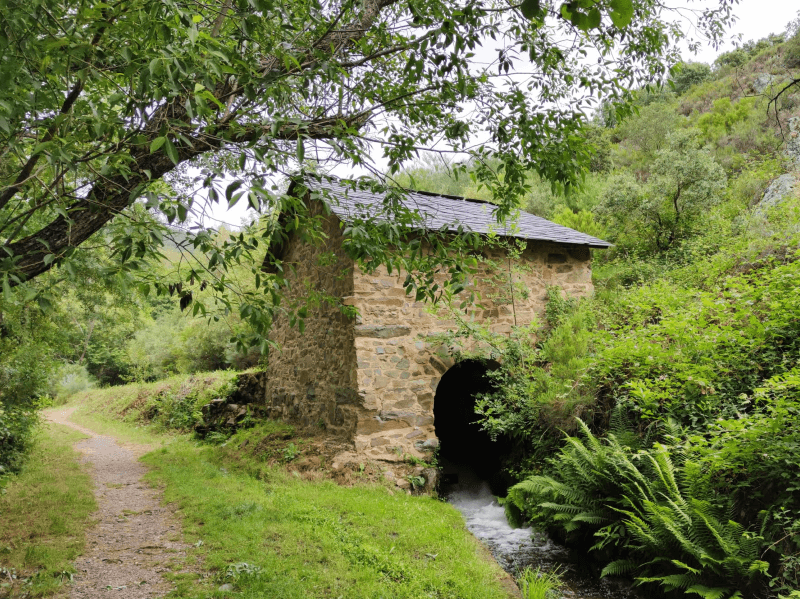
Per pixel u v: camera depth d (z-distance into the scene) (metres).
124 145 3.76
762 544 4.25
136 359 27.27
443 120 5.22
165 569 4.49
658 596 4.69
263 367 15.09
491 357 8.68
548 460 6.67
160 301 28.17
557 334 8.41
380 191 4.78
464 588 4.20
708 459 4.66
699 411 5.64
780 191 11.74
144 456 11.16
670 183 13.48
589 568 5.36
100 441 14.77
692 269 9.76
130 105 3.42
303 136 3.92
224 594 3.88
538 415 7.45
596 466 5.55
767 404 5.09
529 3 1.82
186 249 3.77
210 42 3.39
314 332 9.77
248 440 10.09
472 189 23.58
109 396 23.53
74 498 6.95
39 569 4.45
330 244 9.19
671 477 4.80
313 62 4.20
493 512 7.14
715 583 4.33
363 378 8.00
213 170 3.73
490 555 5.32
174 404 15.76
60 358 12.37
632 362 6.68
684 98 27.27
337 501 6.34
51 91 3.68
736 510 4.74
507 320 9.17
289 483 7.40
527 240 9.32
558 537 6.04
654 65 5.71
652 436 5.86
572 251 10.13
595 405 6.89
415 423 8.28
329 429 8.87
